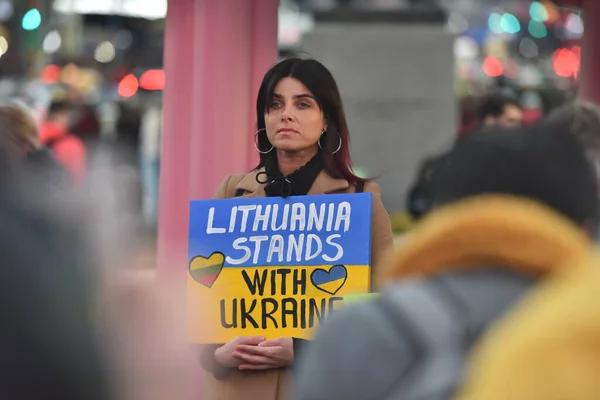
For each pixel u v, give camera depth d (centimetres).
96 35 3566
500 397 322
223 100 1062
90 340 350
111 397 351
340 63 1873
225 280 653
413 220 1165
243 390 644
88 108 1766
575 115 645
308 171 662
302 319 643
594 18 1304
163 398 355
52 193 360
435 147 1870
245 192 673
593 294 319
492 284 384
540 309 328
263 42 1074
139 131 2189
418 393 374
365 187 661
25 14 3111
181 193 1085
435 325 380
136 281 358
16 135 812
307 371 394
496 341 343
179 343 358
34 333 347
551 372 316
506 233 382
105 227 360
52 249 353
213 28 1060
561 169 402
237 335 650
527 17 4597
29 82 2850
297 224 649
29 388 347
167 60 1091
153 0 3325
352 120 1873
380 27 1883
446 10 1897
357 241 641
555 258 380
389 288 395
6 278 348
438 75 1873
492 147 404
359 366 382
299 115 654
